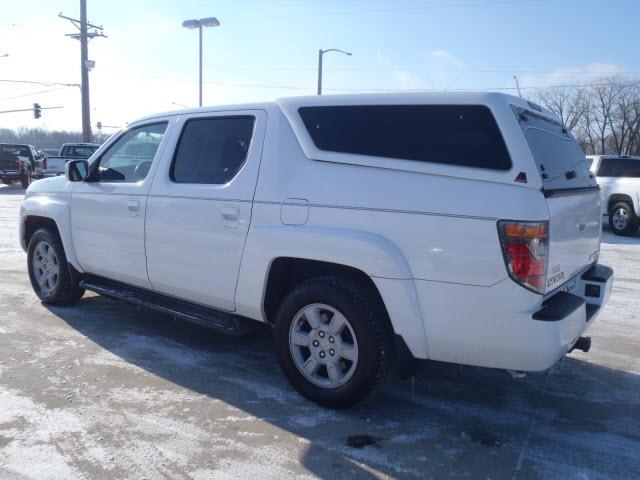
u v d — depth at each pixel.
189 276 4.38
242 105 4.26
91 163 5.31
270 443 3.34
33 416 3.58
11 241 10.04
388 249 3.35
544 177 3.19
